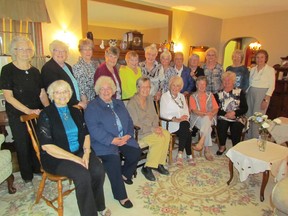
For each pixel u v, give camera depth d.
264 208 2.08
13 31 3.44
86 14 4.18
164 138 2.54
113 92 2.22
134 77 3.00
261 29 5.93
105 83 2.14
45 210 1.96
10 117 2.10
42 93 2.28
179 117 2.91
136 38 4.90
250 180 2.54
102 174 1.85
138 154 2.31
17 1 3.31
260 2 4.68
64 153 1.79
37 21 3.55
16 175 2.50
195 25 6.14
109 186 2.38
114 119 2.21
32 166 2.38
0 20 3.30
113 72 2.75
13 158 2.56
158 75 3.22
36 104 2.22
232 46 7.21
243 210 2.04
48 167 1.80
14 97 2.07
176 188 2.36
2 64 2.65
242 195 2.27
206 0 4.64
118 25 4.76
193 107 3.15
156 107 3.04
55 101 1.84
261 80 3.46
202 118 3.02
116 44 4.59
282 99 4.57
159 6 5.27
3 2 3.19
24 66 2.11
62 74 2.28
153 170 2.70
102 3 4.36
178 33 5.84
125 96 2.98
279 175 2.15
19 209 1.97
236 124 3.15
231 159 2.30
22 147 2.18
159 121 2.86
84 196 1.68
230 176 2.43
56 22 3.86
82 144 1.97
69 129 1.90
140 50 4.99
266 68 3.45
